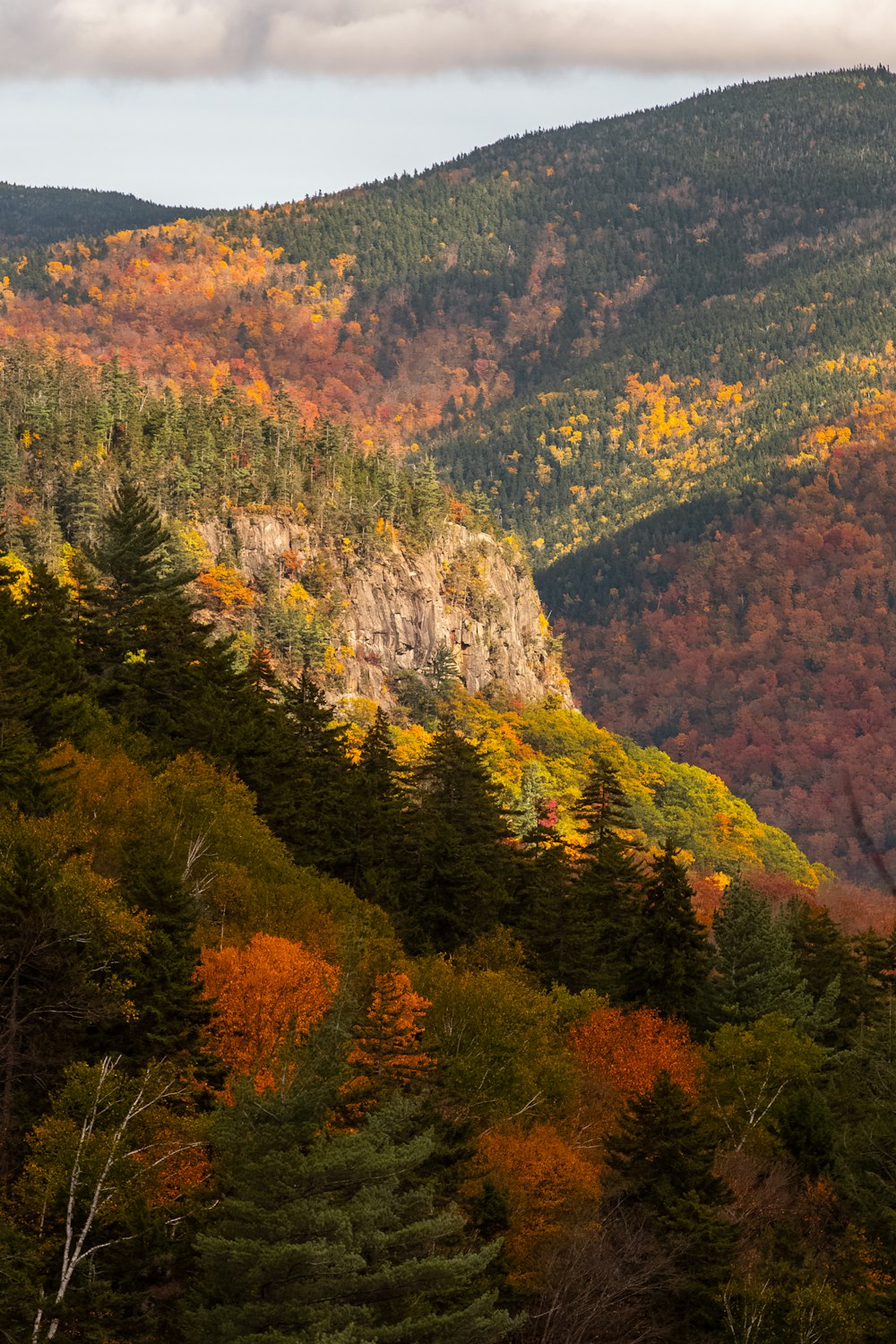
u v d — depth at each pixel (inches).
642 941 3927.2
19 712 2881.4
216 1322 1466.5
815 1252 2412.6
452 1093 2186.3
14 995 1795.0
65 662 3818.9
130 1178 1630.2
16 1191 1658.5
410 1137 1952.5
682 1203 2155.5
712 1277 2111.2
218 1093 2057.1
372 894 3811.5
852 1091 3011.8
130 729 3880.4
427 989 2620.6
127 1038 1985.7
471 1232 1993.1
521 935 3934.5
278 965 2235.5
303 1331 1453.0
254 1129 1560.0
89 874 2103.8
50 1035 1856.5
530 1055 2576.3
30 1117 1777.8
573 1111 2593.5
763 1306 2036.2
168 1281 1630.2
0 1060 1793.8
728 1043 3115.2
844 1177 2650.1
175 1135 1809.8
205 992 2196.1
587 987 3767.2
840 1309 2116.1
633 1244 2101.4
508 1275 1991.9
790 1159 2687.0
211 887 2763.3
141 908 2193.7
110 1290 1539.1
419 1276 1547.7
